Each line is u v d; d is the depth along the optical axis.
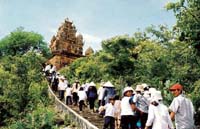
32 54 39.06
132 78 40.69
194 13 22.33
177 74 25.56
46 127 20.89
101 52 46.25
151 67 30.86
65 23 83.75
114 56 43.31
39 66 39.34
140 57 39.56
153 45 33.34
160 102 10.04
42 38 89.88
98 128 16.42
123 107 14.14
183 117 9.16
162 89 28.28
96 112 22.94
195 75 24.89
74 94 25.98
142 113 13.66
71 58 79.06
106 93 19.84
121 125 15.17
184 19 22.50
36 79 34.53
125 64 42.19
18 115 28.55
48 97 30.95
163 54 29.94
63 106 24.72
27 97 30.25
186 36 22.73
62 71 61.00
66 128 19.80
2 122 28.62
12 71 33.78
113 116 16.33
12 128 22.94
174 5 22.77
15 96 30.14
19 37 88.62
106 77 43.12
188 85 24.86
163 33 33.31
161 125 9.70
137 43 44.62
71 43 82.75
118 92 38.59
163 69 30.05
